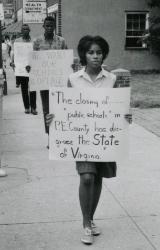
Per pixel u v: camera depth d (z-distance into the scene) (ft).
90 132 14.66
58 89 14.60
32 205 17.92
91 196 14.62
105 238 15.02
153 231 15.52
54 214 16.98
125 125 14.67
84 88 14.52
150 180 20.89
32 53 27.37
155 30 77.00
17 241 14.87
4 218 16.71
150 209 17.44
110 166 15.10
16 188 19.99
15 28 118.52
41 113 38.99
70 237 15.08
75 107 14.64
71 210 17.33
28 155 25.52
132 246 14.43
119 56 82.28
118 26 81.56
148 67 82.84
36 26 97.04
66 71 27.76
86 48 14.35
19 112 39.65
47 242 14.76
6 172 22.39
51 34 28.07
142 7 81.15
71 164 23.65
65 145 14.79
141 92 51.62
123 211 17.26
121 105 14.56
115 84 14.97
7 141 28.94
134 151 26.08
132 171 22.30
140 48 82.33
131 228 15.76
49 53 27.50
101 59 14.51
